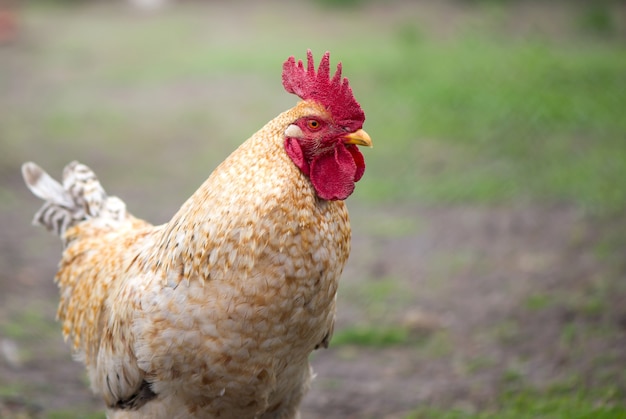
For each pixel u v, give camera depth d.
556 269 7.93
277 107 15.01
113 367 3.87
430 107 13.45
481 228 9.20
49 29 24.16
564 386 5.78
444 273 8.13
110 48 21.28
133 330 3.64
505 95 13.16
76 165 5.07
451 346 6.70
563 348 6.35
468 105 13.36
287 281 3.44
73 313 4.48
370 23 23.28
